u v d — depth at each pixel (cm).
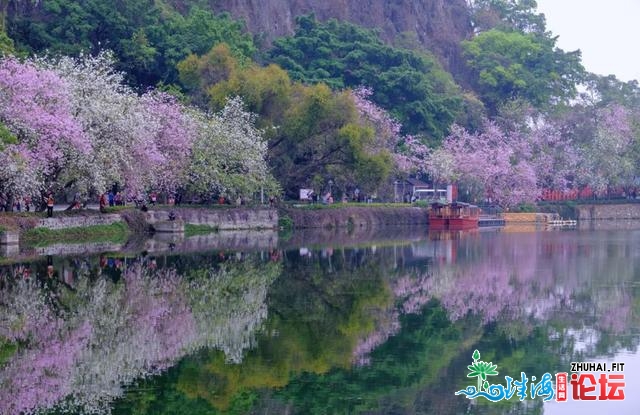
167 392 2281
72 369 2488
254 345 2848
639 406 2262
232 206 8381
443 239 7856
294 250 6153
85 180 6031
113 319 3216
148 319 3238
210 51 9581
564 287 4312
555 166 12888
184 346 2806
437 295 4022
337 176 9212
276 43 12038
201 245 6272
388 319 3378
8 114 5397
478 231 9562
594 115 13738
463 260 5644
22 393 2245
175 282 4200
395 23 17225
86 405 2153
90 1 10319
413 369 2572
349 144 8375
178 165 7325
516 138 12594
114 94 6456
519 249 6600
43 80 5712
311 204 9512
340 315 3438
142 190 6856
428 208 10719
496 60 15788
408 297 3950
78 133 5684
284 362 2631
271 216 8638
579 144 13288
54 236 6150
